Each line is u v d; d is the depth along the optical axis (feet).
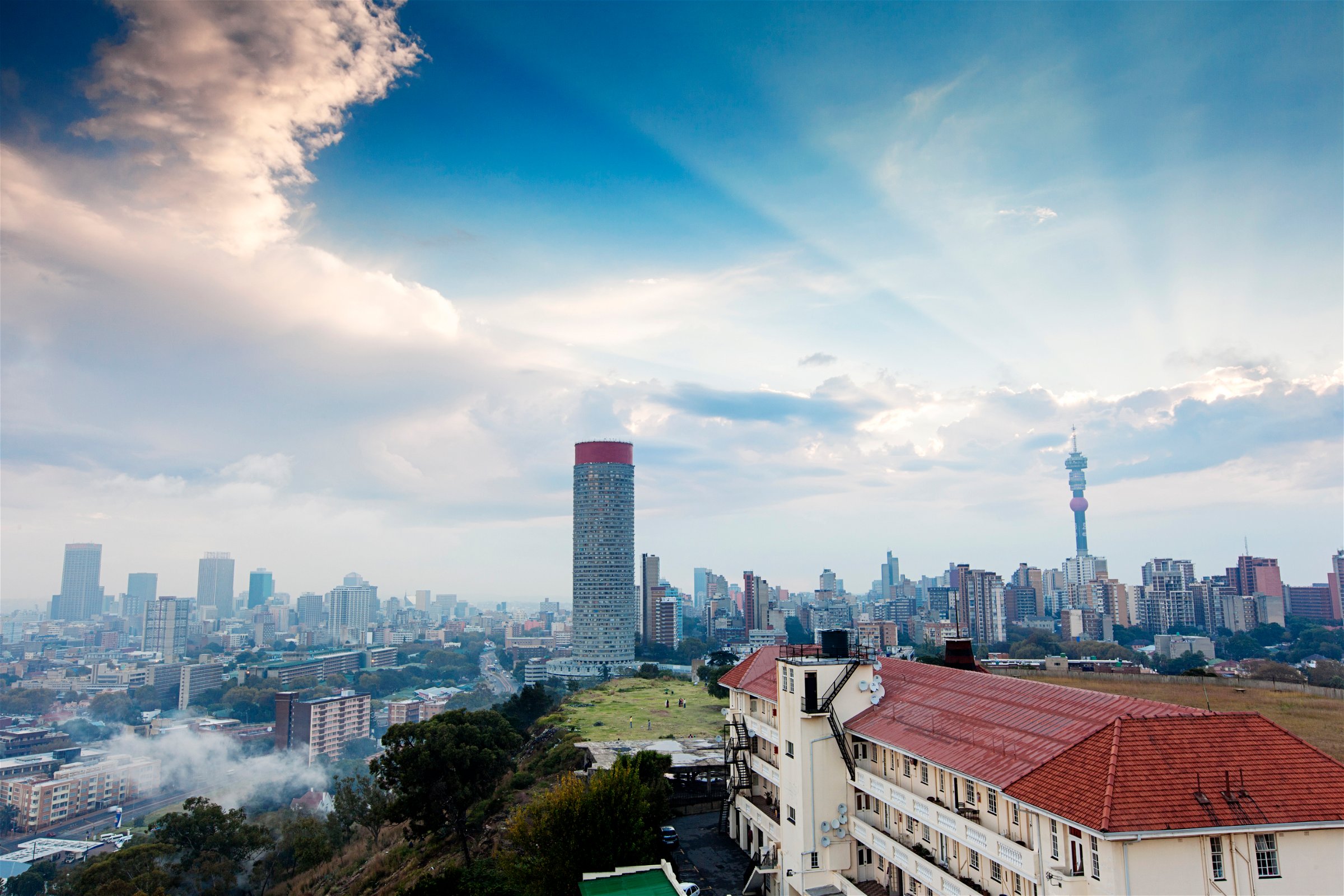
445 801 270.87
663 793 261.65
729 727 271.49
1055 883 111.45
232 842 307.99
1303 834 110.22
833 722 189.78
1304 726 281.13
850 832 187.62
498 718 351.67
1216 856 107.96
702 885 220.02
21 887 481.46
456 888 217.15
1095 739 124.36
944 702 175.42
